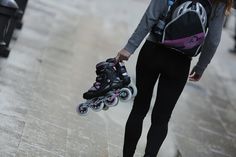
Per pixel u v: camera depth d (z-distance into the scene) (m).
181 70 6.08
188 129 10.33
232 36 24.47
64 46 13.56
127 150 6.49
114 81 6.24
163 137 6.22
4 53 10.31
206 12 5.90
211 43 6.10
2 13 9.52
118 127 8.91
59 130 7.82
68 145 7.37
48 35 14.01
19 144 6.79
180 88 6.16
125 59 6.16
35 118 7.93
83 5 21.61
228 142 10.31
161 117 6.22
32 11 16.59
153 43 6.07
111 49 15.24
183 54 6.02
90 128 8.38
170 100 6.16
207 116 11.78
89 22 18.52
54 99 9.19
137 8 25.55
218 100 13.67
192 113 11.62
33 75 10.06
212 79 16.00
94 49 14.51
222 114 12.39
